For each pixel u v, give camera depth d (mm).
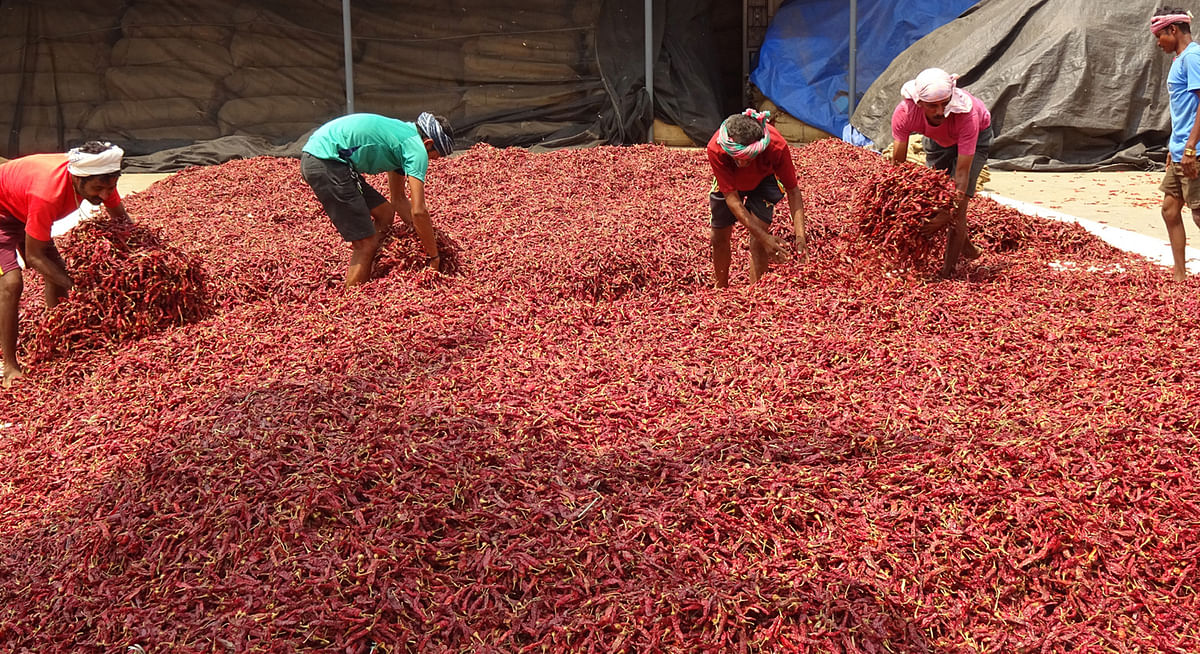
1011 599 3352
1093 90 14219
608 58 17656
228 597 3373
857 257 6727
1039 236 8352
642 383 4898
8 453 4766
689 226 8664
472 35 17609
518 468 3994
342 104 17688
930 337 5508
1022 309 5938
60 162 5605
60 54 17000
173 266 6246
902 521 3623
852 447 4113
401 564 3436
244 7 17172
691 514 3648
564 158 13695
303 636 3193
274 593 3346
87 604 3402
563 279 7219
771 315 5844
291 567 3467
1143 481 3781
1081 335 5434
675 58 17859
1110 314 5785
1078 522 3562
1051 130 14375
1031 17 14727
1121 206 10914
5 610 3424
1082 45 14125
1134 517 3604
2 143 17141
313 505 3703
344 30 17188
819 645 3090
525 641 3195
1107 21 14203
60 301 6234
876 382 4883
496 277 7371
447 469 3965
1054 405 4547
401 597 3322
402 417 4402
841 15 17781
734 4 18859
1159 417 4230
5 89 16984
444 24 17562
